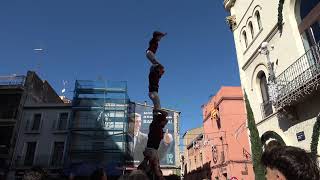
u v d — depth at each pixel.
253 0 18.86
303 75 12.78
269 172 1.84
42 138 33.31
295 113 14.02
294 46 14.48
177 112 39.53
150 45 5.15
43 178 3.73
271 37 16.55
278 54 15.80
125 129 34.81
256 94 18.11
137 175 3.23
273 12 16.42
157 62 5.03
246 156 29.38
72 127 33.53
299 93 12.84
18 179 31.30
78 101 34.88
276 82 14.84
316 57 12.37
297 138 13.97
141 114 38.16
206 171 36.72
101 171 5.01
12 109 33.06
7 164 31.22
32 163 32.25
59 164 32.34
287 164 1.73
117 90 36.34
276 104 14.59
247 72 19.25
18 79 34.59
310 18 13.77
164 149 37.25
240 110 31.23
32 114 34.12
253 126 17.84
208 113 36.56
